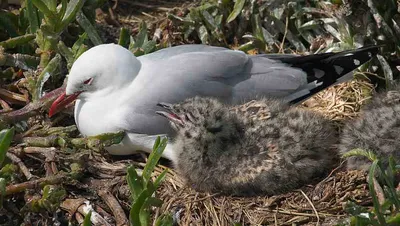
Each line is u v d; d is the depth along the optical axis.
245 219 8.43
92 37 10.38
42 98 9.46
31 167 9.08
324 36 10.79
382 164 8.59
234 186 8.59
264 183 8.55
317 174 8.78
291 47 10.98
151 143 8.95
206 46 9.56
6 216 8.65
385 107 9.00
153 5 11.83
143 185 8.20
